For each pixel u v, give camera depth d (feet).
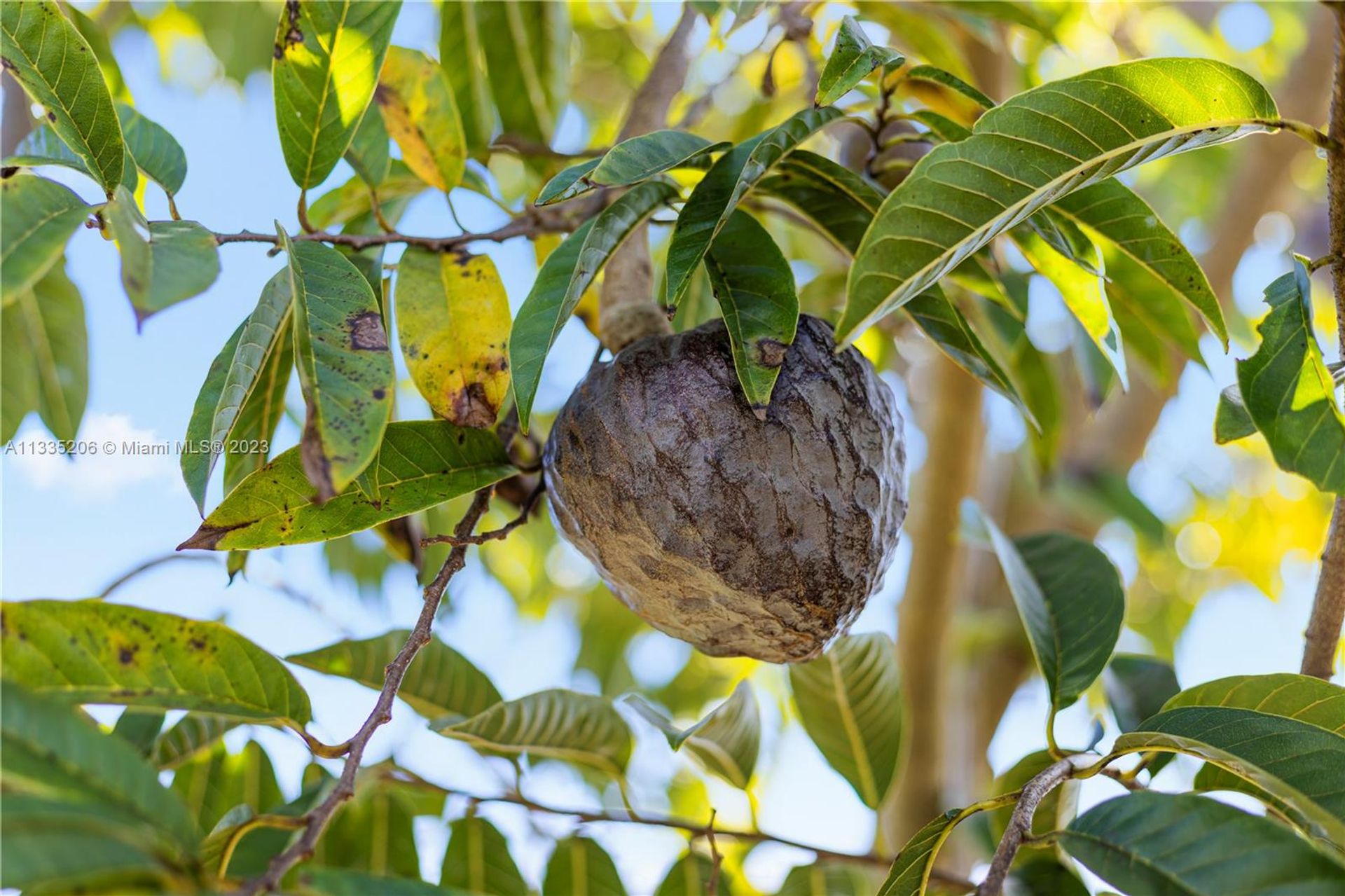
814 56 4.86
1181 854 3.91
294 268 4.00
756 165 4.09
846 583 4.13
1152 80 3.99
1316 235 8.11
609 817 4.49
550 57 4.73
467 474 4.15
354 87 4.17
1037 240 4.30
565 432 4.16
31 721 3.80
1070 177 4.00
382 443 4.13
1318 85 6.16
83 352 4.50
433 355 4.20
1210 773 4.13
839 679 4.51
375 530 4.43
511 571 7.77
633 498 4.11
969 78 4.89
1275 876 3.88
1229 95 4.00
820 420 4.12
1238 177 6.38
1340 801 3.98
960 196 3.98
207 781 4.54
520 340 4.08
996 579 6.97
